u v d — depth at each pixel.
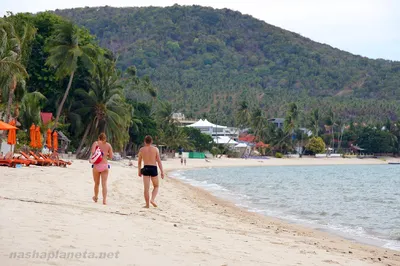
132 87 116.06
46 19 65.44
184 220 14.27
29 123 52.59
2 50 40.06
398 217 24.67
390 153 175.50
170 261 7.64
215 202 27.23
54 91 63.69
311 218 23.11
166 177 52.12
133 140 97.94
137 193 23.66
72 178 27.02
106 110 63.41
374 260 11.23
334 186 51.50
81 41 65.62
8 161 30.31
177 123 125.44
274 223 19.39
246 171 85.50
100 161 15.53
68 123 64.56
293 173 83.50
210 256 8.46
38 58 62.66
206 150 139.00
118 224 10.81
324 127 190.00
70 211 11.95
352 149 175.38
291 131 153.62
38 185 19.92
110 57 79.06
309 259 9.62
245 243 10.62
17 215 10.28
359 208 29.20
